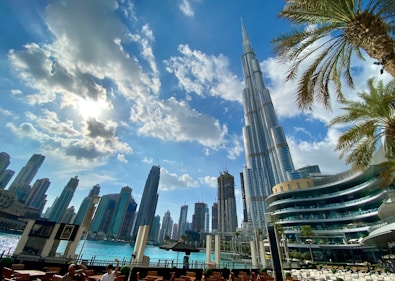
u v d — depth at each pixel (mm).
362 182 56438
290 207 69062
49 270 10000
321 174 77375
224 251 95500
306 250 55125
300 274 19016
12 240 57375
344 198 62250
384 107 11203
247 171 164500
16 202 100188
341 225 55750
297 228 60938
